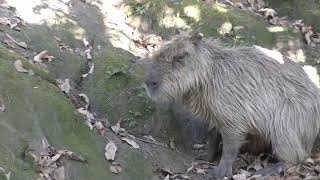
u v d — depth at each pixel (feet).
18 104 17.60
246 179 19.22
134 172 18.29
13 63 19.29
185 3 26.61
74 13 24.79
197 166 20.57
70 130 18.26
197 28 26.12
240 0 29.19
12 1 23.61
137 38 25.40
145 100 21.58
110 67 22.24
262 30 26.27
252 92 19.69
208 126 21.18
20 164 15.92
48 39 22.38
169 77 18.90
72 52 22.65
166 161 20.12
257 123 19.83
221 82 19.62
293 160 20.06
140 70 22.50
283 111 19.85
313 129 20.65
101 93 21.62
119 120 21.26
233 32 25.98
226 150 20.08
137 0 26.94
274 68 20.21
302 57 25.84
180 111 21.89
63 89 20.62
